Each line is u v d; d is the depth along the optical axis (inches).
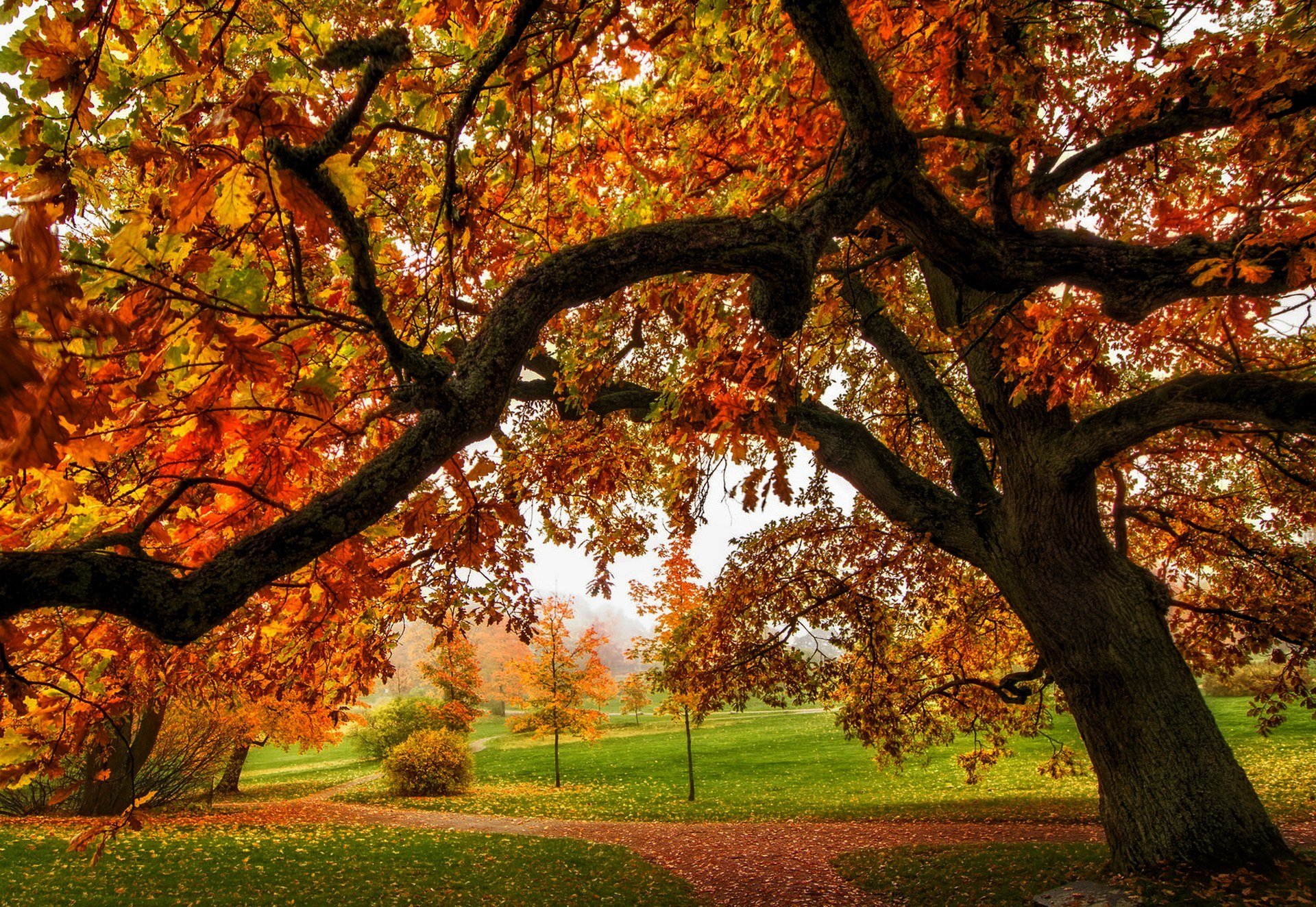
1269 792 470.9
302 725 759.1
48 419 42.6
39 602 51.8
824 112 145.9
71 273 43.1
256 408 62.0
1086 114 187.6
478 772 1037.2
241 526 79.8
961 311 251.3
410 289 130.0
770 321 106.6
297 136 56.2
